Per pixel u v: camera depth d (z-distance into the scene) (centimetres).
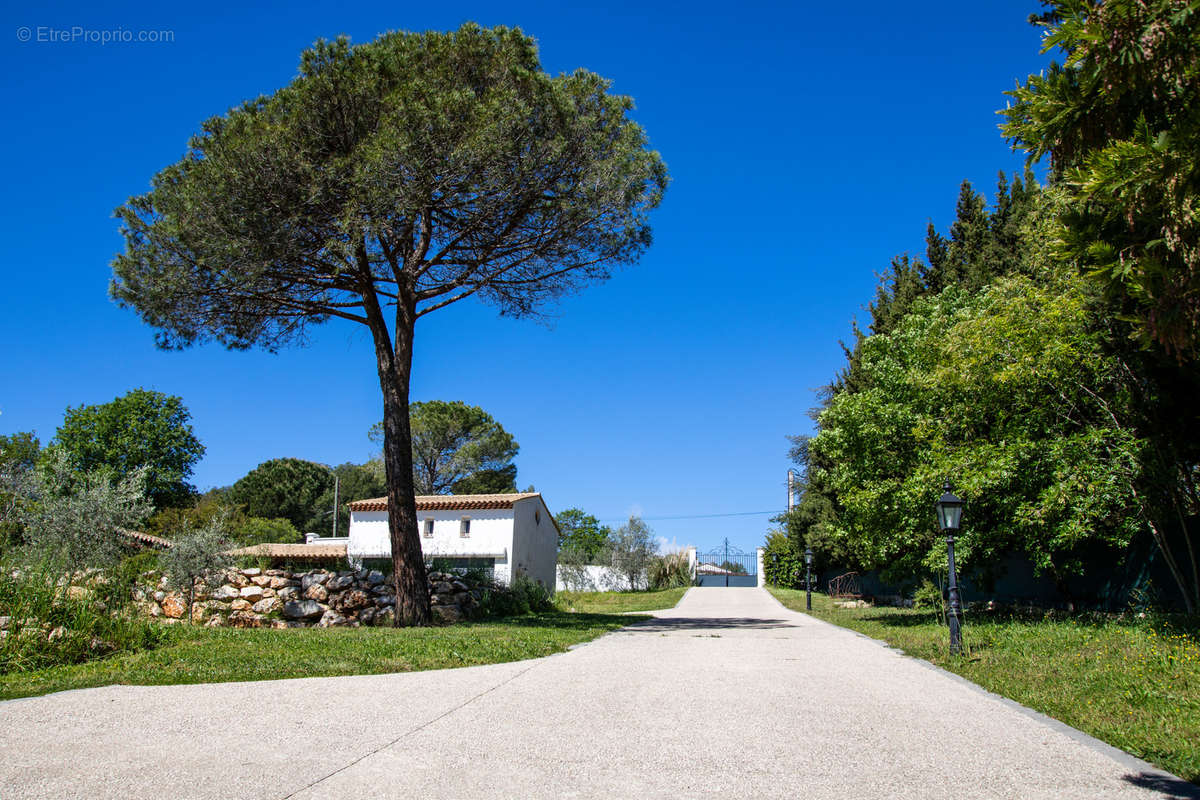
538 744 505
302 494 5625
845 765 461
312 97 1376
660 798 393
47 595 882
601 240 1652
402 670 873
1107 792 410
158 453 4119
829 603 2906
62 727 525
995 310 1443
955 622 1018
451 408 5134
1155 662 744
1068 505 1259
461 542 3002
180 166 1563
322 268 1549
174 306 1563
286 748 480
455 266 1705
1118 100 405
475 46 1497
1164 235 361
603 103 1603
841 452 1775
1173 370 1021
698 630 1617
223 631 1190
